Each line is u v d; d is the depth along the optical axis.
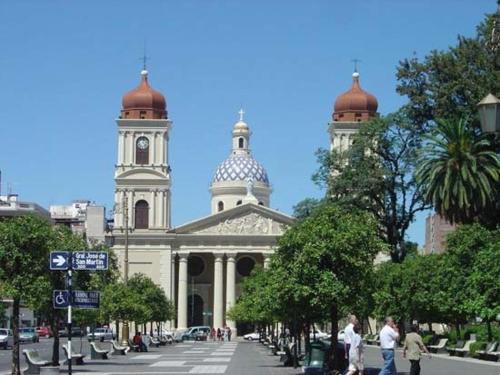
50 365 54.91
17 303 43.97
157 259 176.00
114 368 57.97
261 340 135.25
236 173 199.88
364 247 44.50
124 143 177.25
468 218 74.31
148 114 177.62
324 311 45.31
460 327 96.19
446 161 71.62
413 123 88.75
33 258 43.94
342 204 90.44
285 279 44.81
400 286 87.06
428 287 84.62
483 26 81.25
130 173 176.62
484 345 66.31
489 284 62.59
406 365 57.81
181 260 177.88
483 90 74.94
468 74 79.19
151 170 176.25
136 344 91.75
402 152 91.44
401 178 91.62
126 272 97.69
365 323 140.62
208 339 163.12
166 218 177.00
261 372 53.41
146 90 179.00
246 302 104.69
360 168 91.06
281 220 178.00
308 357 46.50
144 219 176.75
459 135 72.06
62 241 49.56
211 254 182.00
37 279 43.72
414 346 38.50
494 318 68.81
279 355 80.38
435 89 81.88
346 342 40.81
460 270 71.56
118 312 91.75
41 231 44.19
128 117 177.88
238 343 139.62
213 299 187.25
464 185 71.19
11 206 167.62
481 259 63.91
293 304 45.38
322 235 44.12
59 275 50.00
